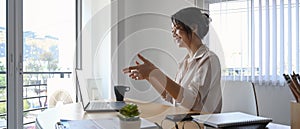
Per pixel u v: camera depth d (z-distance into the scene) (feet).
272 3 9.40
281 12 9.25
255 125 3.59
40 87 10.25
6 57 8.69
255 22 9.72
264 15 9.56
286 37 9.24
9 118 8.73
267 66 9.52
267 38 9.48
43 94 10.35
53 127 3.66
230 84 5.57
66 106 5.70
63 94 10.34
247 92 5.48
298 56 9.03
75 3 11.27
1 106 8.80
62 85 10.48
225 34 10.09
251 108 5.38
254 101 5.37
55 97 10.46
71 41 10.90
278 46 9.37
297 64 9.04
